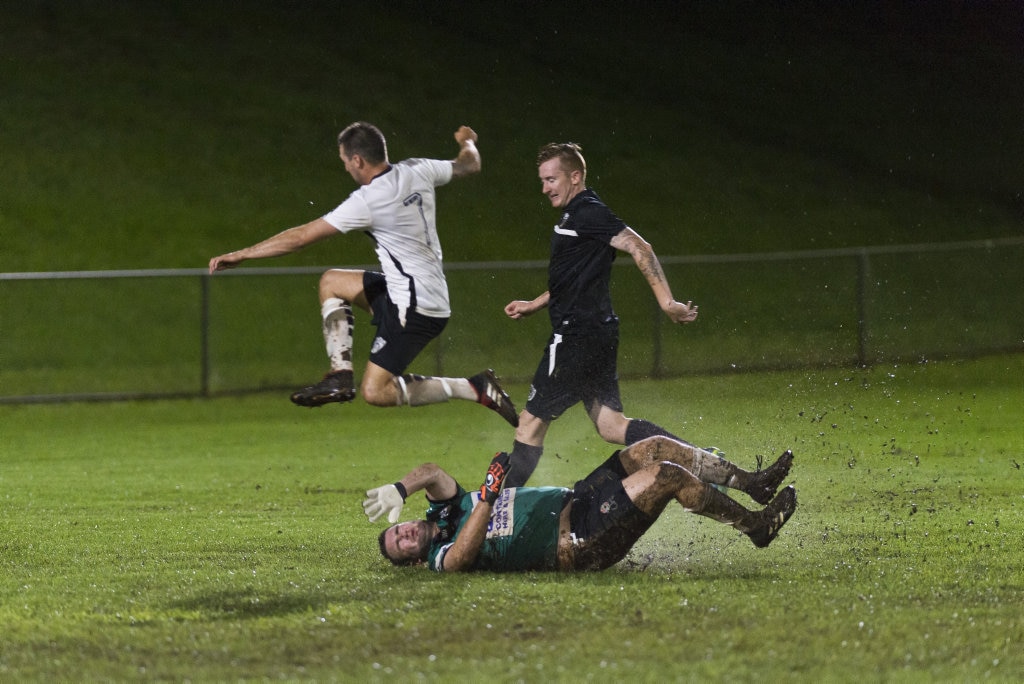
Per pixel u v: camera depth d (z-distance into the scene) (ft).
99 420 173.37
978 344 209.77
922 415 155.43
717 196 284.82
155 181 273.33
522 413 84.43
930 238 272.31
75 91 301.22
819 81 346.13
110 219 257.75
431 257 77.71
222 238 256.11
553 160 82.94
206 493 111.24
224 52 326.44
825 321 221.46
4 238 246.06
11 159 272.92
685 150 305.73
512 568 69.31
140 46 323.57
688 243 262.06
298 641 56.29
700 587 65.16
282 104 307.78
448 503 71.05
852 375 194.39
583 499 69.51
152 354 216.54
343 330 79.10
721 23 370.53
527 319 217.15
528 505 68.95
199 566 75.66
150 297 236.02
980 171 306.76
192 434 159.12
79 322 226.38
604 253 81.92
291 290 241.96
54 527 92.17
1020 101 338.95
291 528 91.20
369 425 164.45
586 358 82.38
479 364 206.18
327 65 325.42
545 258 254.06
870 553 75.97
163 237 254.06
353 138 76.69
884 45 364.38
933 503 96.27
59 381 202.80
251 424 167.73
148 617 61.46
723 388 186.60
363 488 114.01
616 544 68.49
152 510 101.14
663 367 200.13
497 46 344.28
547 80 330.34
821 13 378.12
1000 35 370.12
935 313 223.92
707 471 70.64
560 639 55.62
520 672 51.03
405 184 76.84
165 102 303.27
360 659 53.42
